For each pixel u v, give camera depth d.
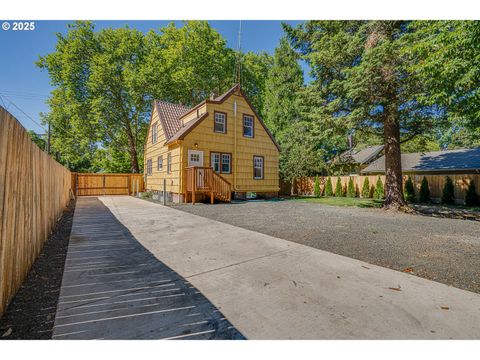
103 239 4.89
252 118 14.94
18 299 2.43
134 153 23.61
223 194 12.33
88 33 21.38
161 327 2.02
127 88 21.20
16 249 2.57
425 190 14.05
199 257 3.81
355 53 9.16
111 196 16.98
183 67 22.48
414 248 4.37
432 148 28.55
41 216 4.14
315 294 2.58
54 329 1.97
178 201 12.02
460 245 4.58
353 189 17.31
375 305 2.34
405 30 9.16
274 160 16.12
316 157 19.95
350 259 3.73
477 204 12.19
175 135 13.32
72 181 17.03
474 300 2.44
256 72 29.34
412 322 2.06
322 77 10.33
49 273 3.13
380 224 6.74
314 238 5.07
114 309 2.28
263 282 2.89
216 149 13.17
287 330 1.97
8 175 2.33
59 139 22.03
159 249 4.23
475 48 5.50
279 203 12.52
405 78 7.93
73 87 21.03
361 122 9.81
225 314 2.20
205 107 12.86
